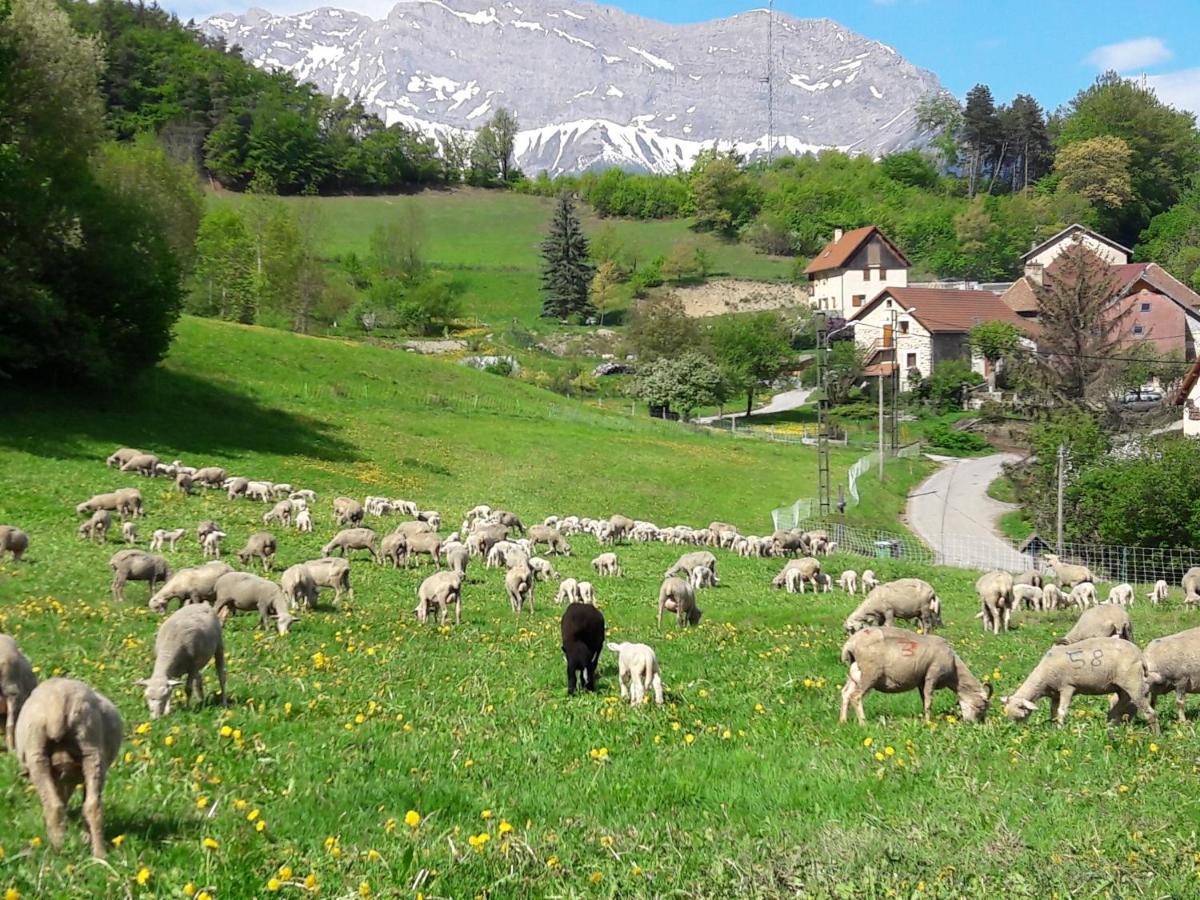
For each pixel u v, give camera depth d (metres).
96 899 8.52
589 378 125.12
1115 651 15.02
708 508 61.38
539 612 28.06
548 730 15.00
